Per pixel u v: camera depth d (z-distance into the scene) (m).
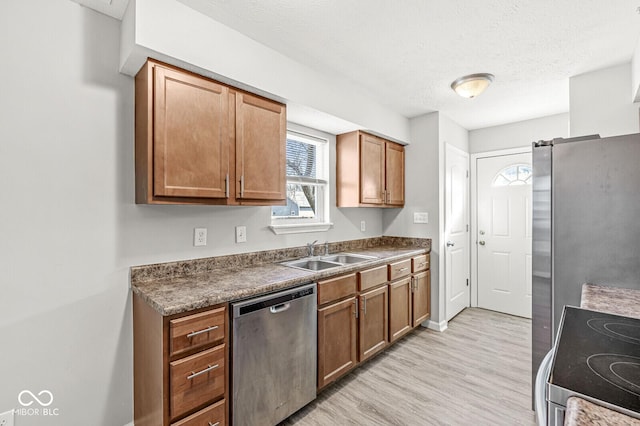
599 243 1.51
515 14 1.67
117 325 1.64
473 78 2.39
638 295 1.35
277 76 2.01
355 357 2.28
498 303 3.73
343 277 2.17
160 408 1.32
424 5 1.60
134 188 1.70
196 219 1.97
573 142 1.58
